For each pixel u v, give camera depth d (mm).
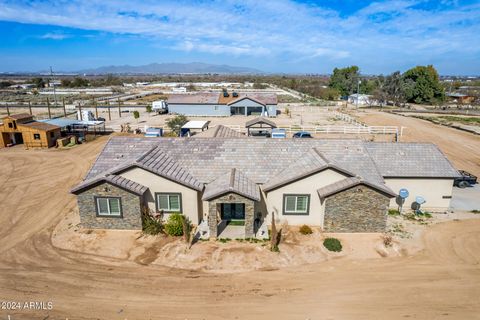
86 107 83812
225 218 23188
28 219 23797
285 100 106875
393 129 54875
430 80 99688
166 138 26312
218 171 23500
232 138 26031
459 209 25359
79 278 16828
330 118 69188
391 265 18000
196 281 16609
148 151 23891
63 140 46094
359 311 14375
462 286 16094
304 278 16875
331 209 21125
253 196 20156
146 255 19000
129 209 21375
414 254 19078
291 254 19047
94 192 21234
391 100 101812
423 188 25000
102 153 25250
